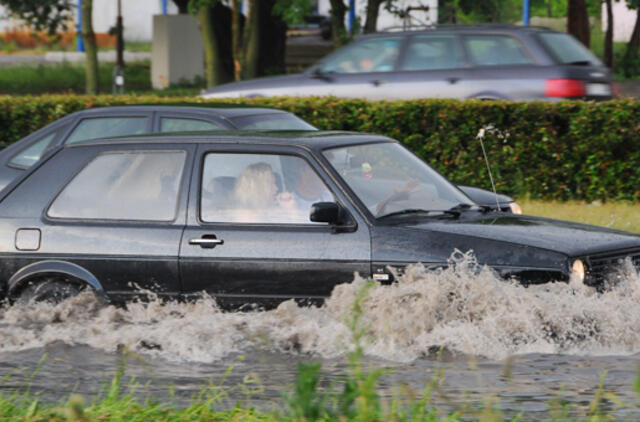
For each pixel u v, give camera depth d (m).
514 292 25.03
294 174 27.58
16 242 28.81
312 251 26.52
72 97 58.91
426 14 147.62
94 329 27.41
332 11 112.06
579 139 53.47
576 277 25.06
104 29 195.50
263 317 26.59
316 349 25.56
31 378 23.98
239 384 23.12
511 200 38.47
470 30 60.88
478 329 25.00
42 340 27.09
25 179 29.64
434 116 54.94
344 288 26.14
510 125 54.25
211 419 19.45
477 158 54.66
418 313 25.19
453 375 23.27
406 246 25.89
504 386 22.31
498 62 59.91
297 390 16.84
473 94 59.78
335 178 27.14
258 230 27.17
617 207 51.69
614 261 26.25
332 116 56.06
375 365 24.30
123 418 19.70
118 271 27.98
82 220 28.69
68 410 19.55
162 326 26.98
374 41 63.34
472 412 20.38
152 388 23.00
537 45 59.19
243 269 27.00
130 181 28.84
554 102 53.94
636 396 21.44
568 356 24.64
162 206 28.30
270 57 125.00
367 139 30.09
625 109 52.81
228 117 41.91
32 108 58.31
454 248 25.62
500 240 25.64
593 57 61.09
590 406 20.81
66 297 28.53
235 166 28.11
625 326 24.91
